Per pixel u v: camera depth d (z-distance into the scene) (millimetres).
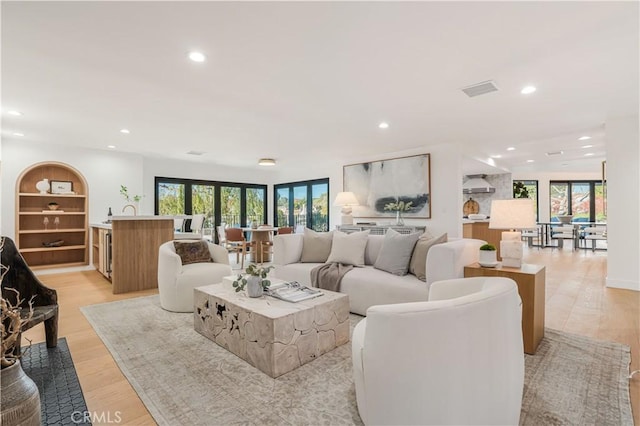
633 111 3895
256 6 1870
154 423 1619
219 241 7633
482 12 1931
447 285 1963
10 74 2781
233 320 2369
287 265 3959
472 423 1312
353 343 1651
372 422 1402
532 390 1877
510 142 5652
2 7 1853
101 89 3121
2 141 5168
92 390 1910
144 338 2662
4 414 1259
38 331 2836
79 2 1822
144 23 2039
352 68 2682
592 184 10742
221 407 1729
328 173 8344
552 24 2053
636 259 4180
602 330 2809
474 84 3023
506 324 1393
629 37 2205
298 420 1617
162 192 7453
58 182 5855
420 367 1289
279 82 2965
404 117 4078
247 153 6613
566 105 3641
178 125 4418
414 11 1918
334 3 1844
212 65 2627
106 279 4973
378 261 3449
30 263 5660
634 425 1571
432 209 5855
